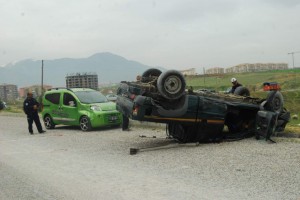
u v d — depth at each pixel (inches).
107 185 296.8
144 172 332.8
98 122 673.0
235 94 552.7
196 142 467.5
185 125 467.5
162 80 433.7
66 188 296.2
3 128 813.2
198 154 399.5
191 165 348.5
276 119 457.4
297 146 409.7
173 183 290.7
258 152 389.7
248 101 506.9
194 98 460.4
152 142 507.5
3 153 478.9
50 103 745.6
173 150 435.2
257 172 308.5
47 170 365.1
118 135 598.2
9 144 560.4
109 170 349.1
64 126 794.8
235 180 289.1
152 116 445.1
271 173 302.8
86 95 718.5
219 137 480.7
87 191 283.9
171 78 437.4
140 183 296.4
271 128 454.0
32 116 678.5
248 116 509.7
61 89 738.8
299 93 1445.6
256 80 2437.3
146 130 639.1
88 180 316.5
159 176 315.0
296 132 505.7
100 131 668.1
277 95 476.7
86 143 530.9
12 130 762.8
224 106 476.1
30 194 286.2
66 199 267.7
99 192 279.0
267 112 457.1
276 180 282.7
